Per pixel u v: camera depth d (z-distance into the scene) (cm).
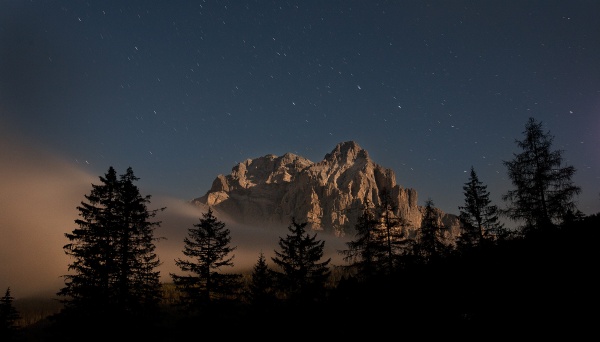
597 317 2112
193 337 3347
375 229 3850
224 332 3441
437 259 3741
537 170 2952
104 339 2947
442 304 2888
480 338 2323
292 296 3444
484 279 2958
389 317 2973
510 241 3334
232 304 3581
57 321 3012
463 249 3806
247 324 3572
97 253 3070
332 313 3288
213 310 3456
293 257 3506
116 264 3077
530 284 2634
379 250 3753
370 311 3130
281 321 3391
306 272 3481
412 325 2767
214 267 3553
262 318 3519
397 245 3878
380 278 3609
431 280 3297
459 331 2486
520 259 2969
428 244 4147
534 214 2914
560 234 2928
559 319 2203
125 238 3159
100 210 3159
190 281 3494
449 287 3086
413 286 3281
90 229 3114
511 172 3061
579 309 2220
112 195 3241
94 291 3009
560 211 2859
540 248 2906
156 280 3253
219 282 3572
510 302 2550
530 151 3030
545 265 2753
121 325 3031
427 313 2834
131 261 3138
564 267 2655
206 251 3550
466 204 3806
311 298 3394
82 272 3064
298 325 3259
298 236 3572
